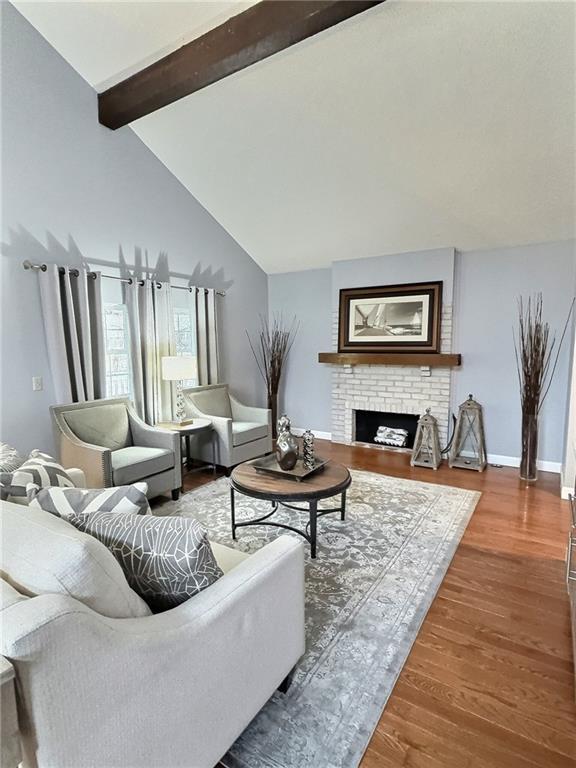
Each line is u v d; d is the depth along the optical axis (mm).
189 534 1215
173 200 4445
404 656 1786
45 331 3361
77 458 3094
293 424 6035
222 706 1229
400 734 1436
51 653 823
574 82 2662
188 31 2939
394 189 3924
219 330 5172
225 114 3598
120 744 960
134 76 3340
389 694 1596
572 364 3408
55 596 890
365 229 4551
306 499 2465
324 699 1568
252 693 1352
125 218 3967
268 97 3334
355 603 2129
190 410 4355
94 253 3723
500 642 1873
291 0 2516
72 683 861
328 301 5551
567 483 3461
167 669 1047
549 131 3016
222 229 5117
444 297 4555
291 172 4043
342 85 3072
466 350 4602
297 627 1566
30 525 1088
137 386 4043
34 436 3342
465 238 4312
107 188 3793
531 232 4039
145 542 1219
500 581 2336
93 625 896
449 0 2400
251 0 2650
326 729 1448
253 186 4359
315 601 2145
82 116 3557
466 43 2596
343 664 1736
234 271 5352
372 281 5012
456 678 1675
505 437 4449
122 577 1085
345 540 2775
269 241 5223
